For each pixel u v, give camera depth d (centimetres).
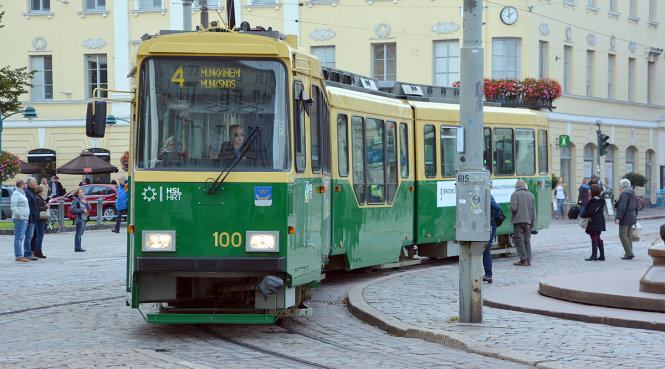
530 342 1723
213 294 1891
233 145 1803
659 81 8612
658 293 2098
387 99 3011
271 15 7019
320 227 2056
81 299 2419
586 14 7525
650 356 1591
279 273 1814
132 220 1809
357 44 6944
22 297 2461
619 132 8012
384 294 2400
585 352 1627
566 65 7350
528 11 6781
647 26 8419
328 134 2228
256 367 1525
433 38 6819
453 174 3378
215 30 1891
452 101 3494
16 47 7506
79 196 4062
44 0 7494
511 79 6194
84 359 1456
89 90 7419
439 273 2928
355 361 1596
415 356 1647
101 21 7350
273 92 1809
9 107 5488
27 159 7494
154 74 1812
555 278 2458
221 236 1786
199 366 1405
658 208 8431
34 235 3684
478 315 1920
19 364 1429
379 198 2880
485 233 1894
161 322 1789
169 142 1803
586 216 3462
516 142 3675
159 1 7225
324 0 6975
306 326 2009
